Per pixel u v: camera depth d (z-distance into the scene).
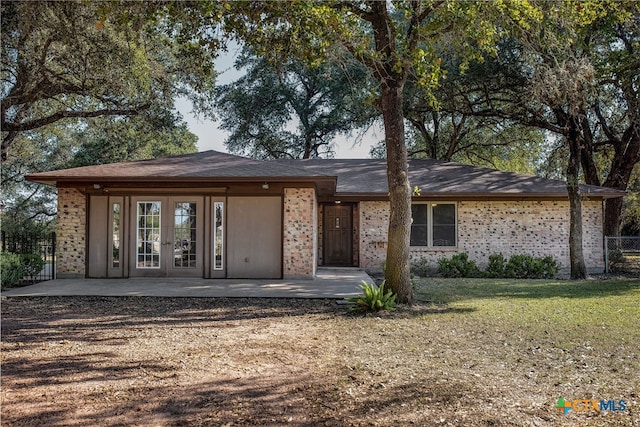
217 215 13.34
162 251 13.38
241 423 3.65
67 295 10.21
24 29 9.87
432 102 10.52
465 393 4.29
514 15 8.84
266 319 7.91
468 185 16.81
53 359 5.38
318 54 9.23
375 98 9.98
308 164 20.41
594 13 10.21
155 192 13.37
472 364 5.21
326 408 3.95
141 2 8.29
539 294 10.63
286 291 10.88
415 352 5.74
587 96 13.87
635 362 5.21
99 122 19.50
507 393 4.29
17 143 25.25
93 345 6.06
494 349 5.86
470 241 16.58
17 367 5.05
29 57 12.55
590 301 9.47
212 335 6.68
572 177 14.30
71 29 10.79
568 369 5.00
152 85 15.92
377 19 9.76
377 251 16.78
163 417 3.75
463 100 20.86
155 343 6.18
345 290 11.05
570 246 14.50
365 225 16.89
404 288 9.31
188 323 7.56
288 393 4.30
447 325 7.31
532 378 4.71
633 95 16.00
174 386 4.47
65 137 28.00
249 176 12.55
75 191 13.43
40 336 6.58
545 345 6.02
